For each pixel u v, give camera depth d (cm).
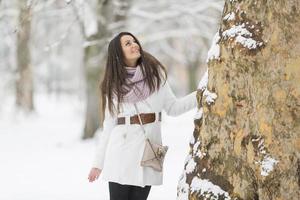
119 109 448
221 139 371
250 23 354
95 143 1534
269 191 343
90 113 1622
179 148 1335
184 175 400
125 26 1564
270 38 344
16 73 2636
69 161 1186
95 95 1625
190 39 2055
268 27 346
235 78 360
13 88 2789
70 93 4712
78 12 960
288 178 339
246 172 355
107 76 452
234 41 357
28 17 763
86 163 1145
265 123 344
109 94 449
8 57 2691
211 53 379
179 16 1645
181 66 3425
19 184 886
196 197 379
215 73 374
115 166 444
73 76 4412
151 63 446
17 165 1136
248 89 354
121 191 456
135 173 442
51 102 4962
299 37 338
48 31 2061
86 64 1630
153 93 445
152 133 448
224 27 373
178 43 2414
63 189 823
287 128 339
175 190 773
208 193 373
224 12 379
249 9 356
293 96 337
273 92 342
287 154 339
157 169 444
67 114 3522
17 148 1491
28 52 2384
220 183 370
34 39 2122
